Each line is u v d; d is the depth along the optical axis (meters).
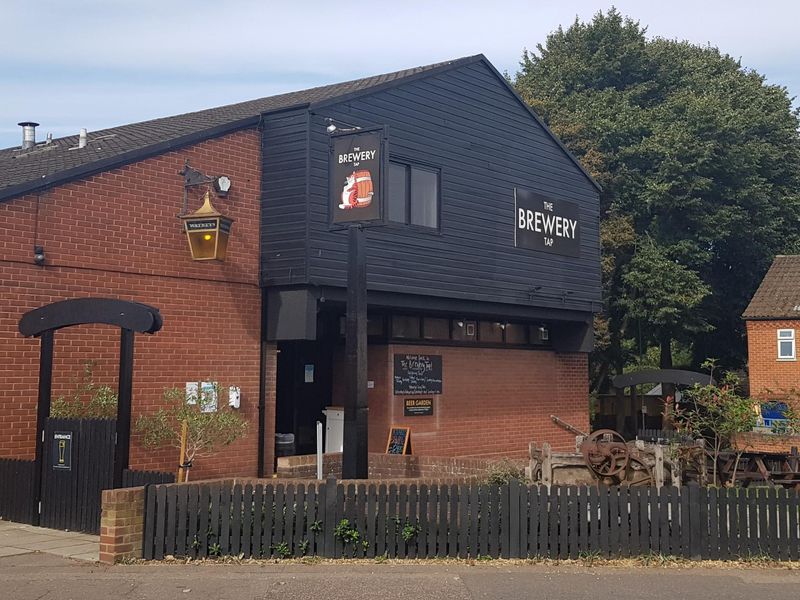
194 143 13.20
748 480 12.51
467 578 7.96
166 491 8.56
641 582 7.97
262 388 13.95
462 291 16.38
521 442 19.28
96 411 11.38
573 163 19.81
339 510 8.72
